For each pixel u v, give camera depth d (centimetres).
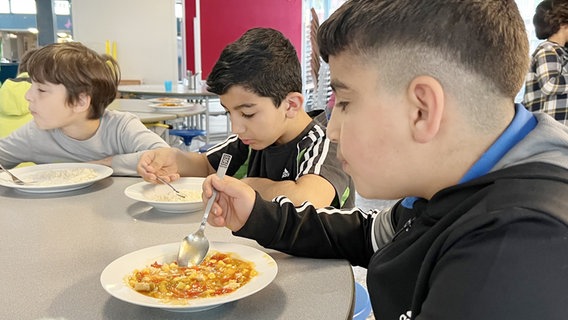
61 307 71
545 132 57
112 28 680
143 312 69
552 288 46
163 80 684
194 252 85
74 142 180
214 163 164
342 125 63
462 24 55
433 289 52
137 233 102
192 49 695
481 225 49
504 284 47
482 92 56
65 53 168
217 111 598
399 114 58
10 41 679
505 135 58
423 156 58
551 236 47
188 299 69
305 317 68
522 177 53
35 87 168
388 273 66
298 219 90
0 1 673
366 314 117
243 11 701
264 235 88
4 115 247
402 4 56
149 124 332
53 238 99
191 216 113
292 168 135
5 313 69
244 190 90
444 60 55
